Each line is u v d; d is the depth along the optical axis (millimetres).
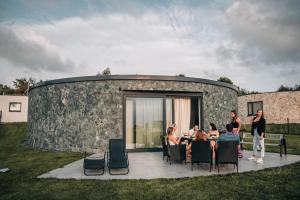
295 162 8695
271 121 27156
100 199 5195
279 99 26797
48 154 10797
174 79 11812
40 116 13000
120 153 8461
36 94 13555
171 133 9102
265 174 7020
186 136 10422
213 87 13148
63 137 11781
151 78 11523
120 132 11211
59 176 7062
